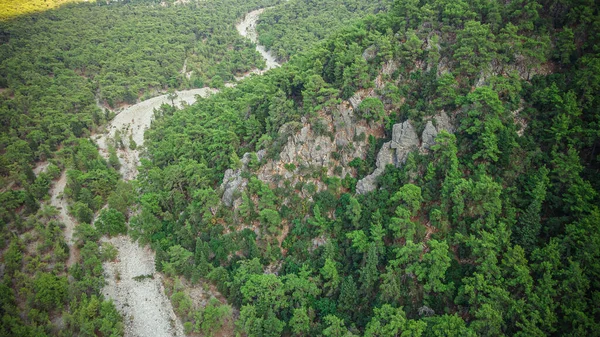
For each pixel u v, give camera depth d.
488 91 96.56
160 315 112.38
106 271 124.50
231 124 138.88
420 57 114.31
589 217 83.25
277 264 111.62
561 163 90.81
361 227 103.31
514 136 97.31
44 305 108.06
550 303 78.75
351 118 113.75
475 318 84.44
